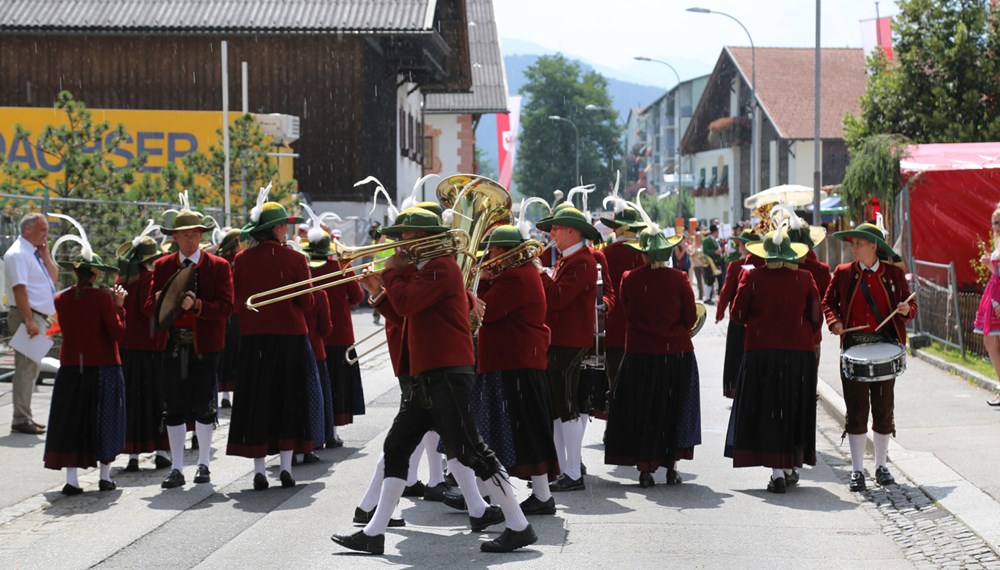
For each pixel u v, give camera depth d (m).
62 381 9.70
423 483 9.92
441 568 7.28
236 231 11.98
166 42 37.47
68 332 9.67
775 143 68.00
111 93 37.59
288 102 37.19
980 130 31.61
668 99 121.00
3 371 16.34
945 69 31.94
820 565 7.34
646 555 7.58
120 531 8.33
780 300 9.66
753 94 51.28
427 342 7.62
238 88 37.31
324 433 11.05
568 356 9.73
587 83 118.00
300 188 37.12
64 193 22.61
